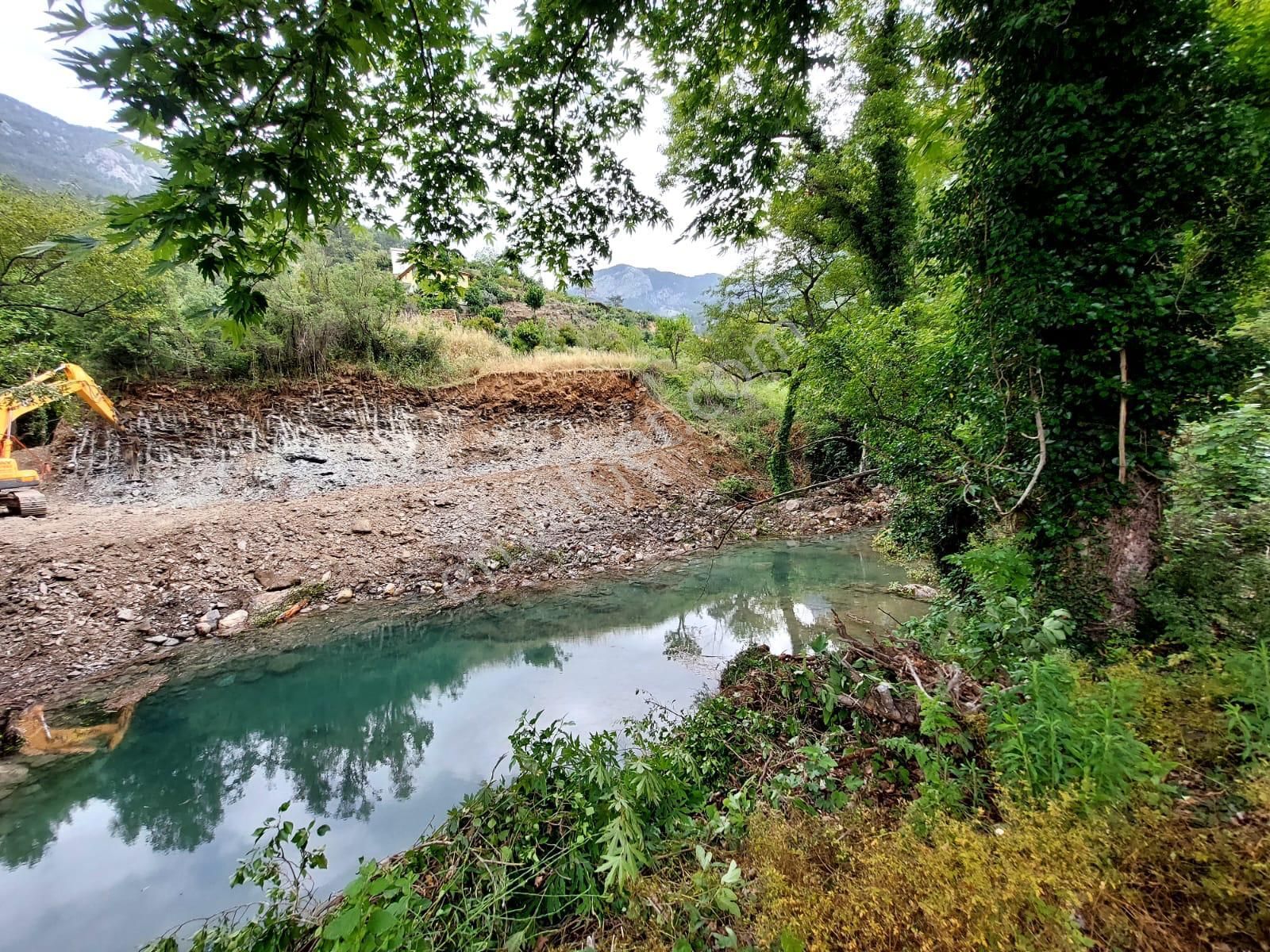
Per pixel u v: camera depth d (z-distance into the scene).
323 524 11.01
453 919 2.67
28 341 10.06
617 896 2.65
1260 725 2.38
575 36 3.80
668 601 9.80
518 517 12.86
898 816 2.71
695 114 5.02
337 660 7.69
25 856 4.14
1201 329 4.01
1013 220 4.43
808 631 7.69
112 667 7.24
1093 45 3.94
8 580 7.66
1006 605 3.79
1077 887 1.69
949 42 4.78
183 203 2.11
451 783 4.89
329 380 14.34
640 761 3.49
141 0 1.78
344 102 2.32
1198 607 3.75
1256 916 1.53
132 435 11.62
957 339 5.47
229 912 3.51
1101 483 4.31
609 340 25.02
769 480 17.55
